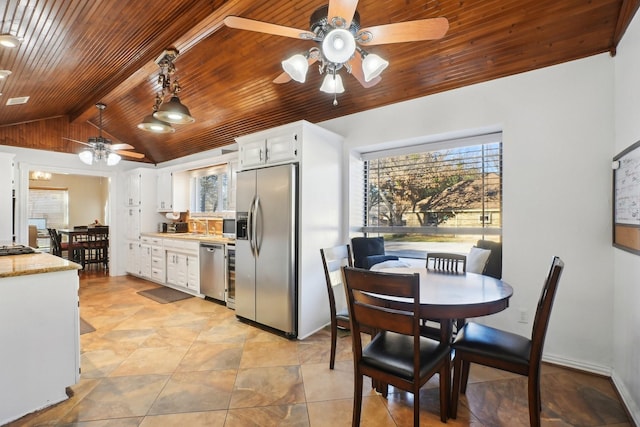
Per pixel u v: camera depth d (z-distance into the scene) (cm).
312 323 320
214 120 444
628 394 193
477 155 315
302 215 311
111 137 582
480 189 312
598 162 230
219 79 349
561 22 215
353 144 361
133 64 313
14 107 398
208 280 429
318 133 333
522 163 259
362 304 164
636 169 182
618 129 216
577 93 238
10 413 181
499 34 233
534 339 161
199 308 397
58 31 234
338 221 360
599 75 229
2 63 267
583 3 201
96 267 706
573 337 239
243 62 313
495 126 279
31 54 261
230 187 470
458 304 163
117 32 252
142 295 461
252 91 359
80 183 913
